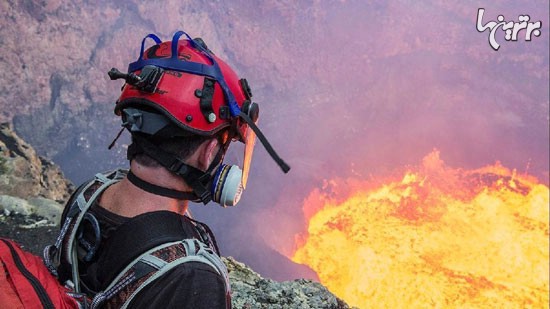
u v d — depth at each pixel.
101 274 1.07
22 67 24.09
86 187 1.26
